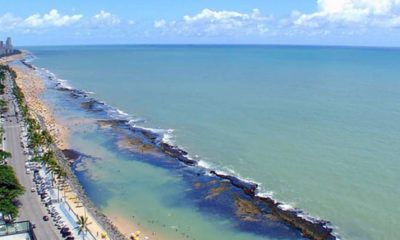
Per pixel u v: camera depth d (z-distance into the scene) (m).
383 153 121.38
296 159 119.00
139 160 124.31
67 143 140.25
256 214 89.62
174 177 111.00
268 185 102.56
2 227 73.62
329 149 126.44
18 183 88.25
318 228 82.38
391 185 100.06
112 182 108.31
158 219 89.00
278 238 80.38
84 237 75.69
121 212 92.06
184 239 80.69
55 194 94.00
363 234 80.06
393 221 84.31
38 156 109.94
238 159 121.50
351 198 94.31
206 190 102.31
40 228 78.31
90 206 91.75
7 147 125.44
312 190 98.88
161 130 155.62
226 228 84.75
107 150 133.50
